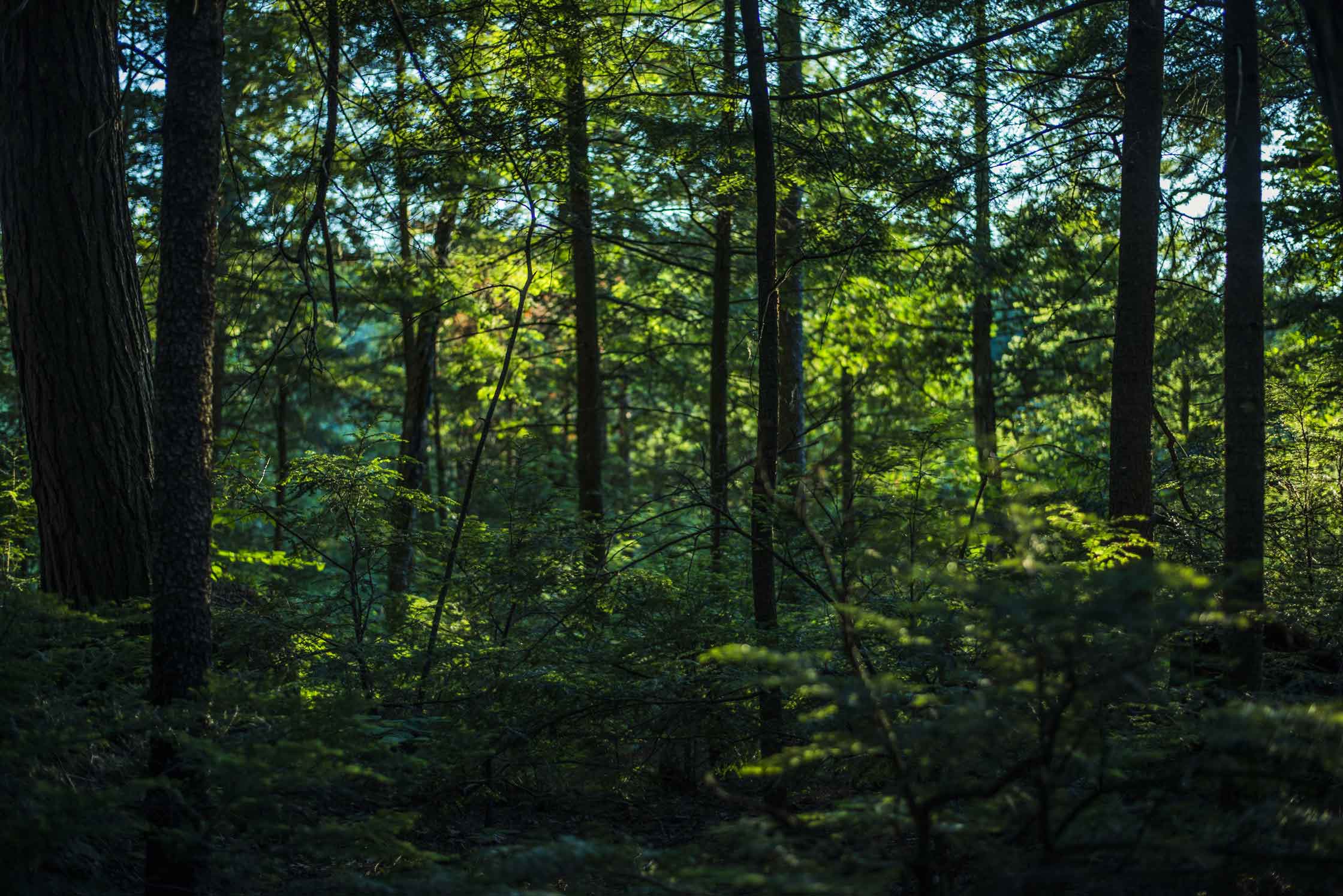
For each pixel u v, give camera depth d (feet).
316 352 22.79
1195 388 44.27
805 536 21.35
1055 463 47.52
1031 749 12.82
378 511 25.64
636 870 12.46
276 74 40.65
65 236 21.86
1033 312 54.34
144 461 22.50
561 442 74.84
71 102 22.04
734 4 31.83
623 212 43.04
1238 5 19.85
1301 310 34.42
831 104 31.63
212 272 15.11
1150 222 23.49
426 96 27.73
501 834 18.62
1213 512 28.19
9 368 43.27
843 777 19.74
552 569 24.09
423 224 46.65
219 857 13.84
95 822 12.26
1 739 13.62
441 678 22.59
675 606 23.77
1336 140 15.16
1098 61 28.60
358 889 12.87
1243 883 12.60
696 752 22.58
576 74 28.30
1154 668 11.19
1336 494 25.72
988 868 10.89
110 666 17.01
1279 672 20.29
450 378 63.00
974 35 27.94
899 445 22.17
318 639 23.11
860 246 27.14
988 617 11.66
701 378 61.93
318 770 12.87
